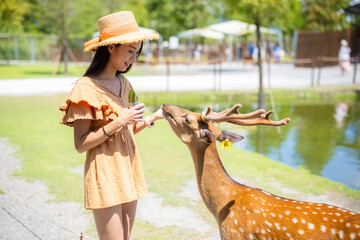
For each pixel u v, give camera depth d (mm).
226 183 2783
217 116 2693
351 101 13297
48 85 17266
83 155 6684
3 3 27156
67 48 23500
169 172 5812
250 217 2580
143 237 3865
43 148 7090
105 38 2695
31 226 4094
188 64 32875
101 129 2543
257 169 5875
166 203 4703
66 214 4406
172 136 8242
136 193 2832
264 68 28125
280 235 2453
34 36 36188
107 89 2682
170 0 50375
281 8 10836
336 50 28484
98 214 2668
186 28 51500
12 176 5582
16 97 13852
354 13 26500
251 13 10805
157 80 19609
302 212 2459
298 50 28219
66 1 23422
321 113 11070
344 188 5062
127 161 2738
